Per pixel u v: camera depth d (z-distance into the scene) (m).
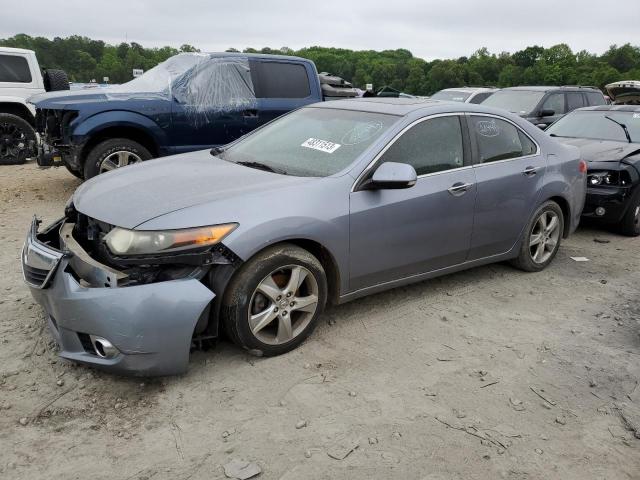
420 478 2.60
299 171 3.99
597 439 2.96
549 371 3.61
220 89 7.71
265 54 8.15
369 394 3.24
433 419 3.04
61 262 3.16
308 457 2.70
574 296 4.90
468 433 2.94
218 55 7.86
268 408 3.06
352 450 2.76
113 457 2.64
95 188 3.79
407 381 3.40
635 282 5.34
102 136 7.18
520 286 5.05
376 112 4.41
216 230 3.20
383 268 4.05
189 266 3.20
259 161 4.24
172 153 7.49
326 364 3.54
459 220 4.43
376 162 3.94
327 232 3.63
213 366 3.45
